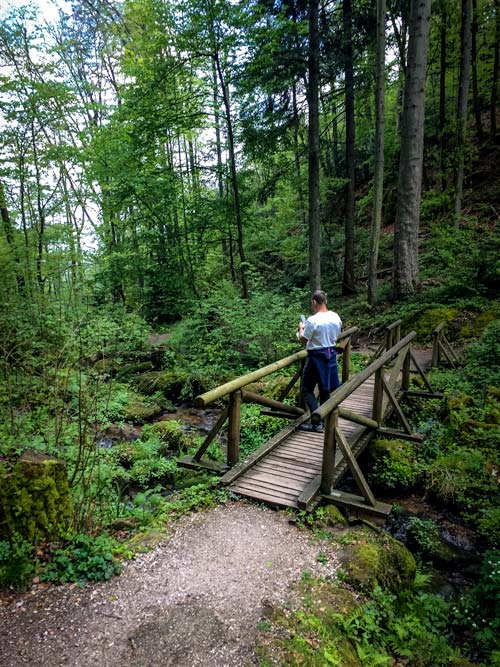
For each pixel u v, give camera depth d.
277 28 10.40
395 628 2.95
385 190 18.72
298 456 5.05
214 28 10.66
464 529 4.50
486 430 5.69
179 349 10.84
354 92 13.24
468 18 12.85
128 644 2.51
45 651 2.45
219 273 16.03
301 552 3.47
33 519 3.22
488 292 10.31
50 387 4.39
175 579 3.12
